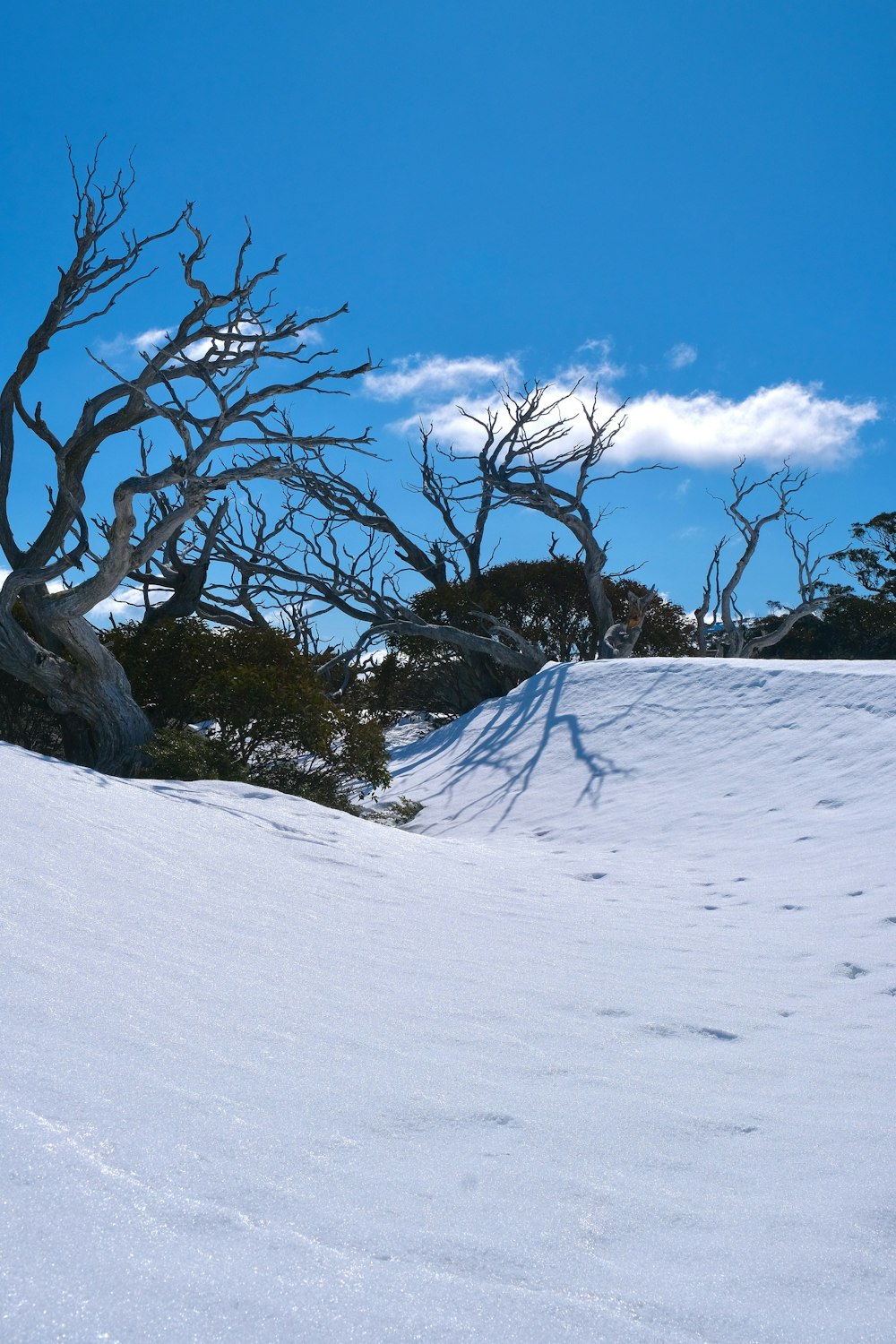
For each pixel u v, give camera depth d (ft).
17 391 56.75
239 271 54.49
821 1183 9.18
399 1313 6.10
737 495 110.42
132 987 12.39
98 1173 7.18
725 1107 11.42
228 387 51.78
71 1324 5.47
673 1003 16.33
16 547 56.59
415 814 57.82
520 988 16.19
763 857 36.22
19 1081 8.60
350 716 56.49
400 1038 12.64
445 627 86.58
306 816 34.76
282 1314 5.91
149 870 20.20
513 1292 6.56
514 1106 10.66
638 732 59.36
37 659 51.98
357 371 54.54
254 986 13.88
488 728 69.51
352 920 20.26
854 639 134.10
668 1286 6.97
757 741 53.42
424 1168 8.63
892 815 38.58
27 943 13.03
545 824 50.19
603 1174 9.05
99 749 54.54
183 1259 6.30
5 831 19.34
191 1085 9.56
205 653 60.08
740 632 107.86
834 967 19.79
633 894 29.43
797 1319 6.64
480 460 108.78
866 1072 13.14
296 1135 8.86
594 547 98.58
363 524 109.81
